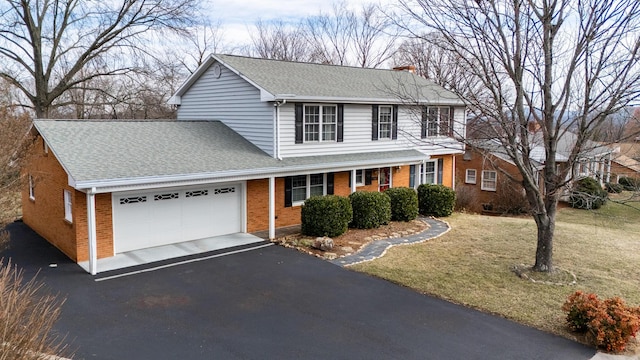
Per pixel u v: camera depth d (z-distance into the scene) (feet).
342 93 56.39
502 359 23.98
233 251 43.24
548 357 24.31
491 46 37.06
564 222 68.03
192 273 36.86
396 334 26.58
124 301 30.83
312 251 43.19
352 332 26.73
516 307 30.66
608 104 32.81
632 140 35.60
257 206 51.21
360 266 38.93
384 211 53.78
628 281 36.47
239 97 54.60
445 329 27.35
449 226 56.03
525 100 38.04
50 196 45.06
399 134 64.08
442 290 33.58
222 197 48.65
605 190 93.76
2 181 40.22
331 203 47.60
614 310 25.67
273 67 59.77
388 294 32.89
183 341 25.21
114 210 40.98
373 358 23.73
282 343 25.21
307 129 53.78
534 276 36.63
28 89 90.22
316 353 24.14
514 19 33.35
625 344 25.20
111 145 43.09
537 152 74.59
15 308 17.99
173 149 46.01
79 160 38.06
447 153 71.46
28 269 37.32
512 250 44.75
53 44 84.74
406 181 70.54
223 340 25.44
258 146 52.65
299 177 55.52
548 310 30.25
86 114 103.76
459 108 70.64
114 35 87.56
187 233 46.29
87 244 39.55
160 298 31.50
